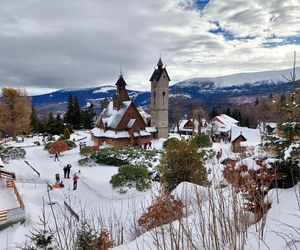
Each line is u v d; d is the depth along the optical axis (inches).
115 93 1914.4
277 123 339.3
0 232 568.1
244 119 3334.2
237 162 313.1
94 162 1245.1
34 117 2864.2
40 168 1223.5
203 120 2802.7
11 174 987.3
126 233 355.9
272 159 307.4
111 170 1117.7
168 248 218.5
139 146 1690.5
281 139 323.0
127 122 1784.0
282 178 301.6
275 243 180.9
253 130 1774.1
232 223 210.8
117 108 1840.6
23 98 2261.3
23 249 263.1
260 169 277.4
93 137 1894.7
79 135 2453.2
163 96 2102.6
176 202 312.2
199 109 2728.8
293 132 313.9
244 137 1678.2
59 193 847.1
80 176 1034.7
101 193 809.5
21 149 1518.2
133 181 798.5
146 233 277.0
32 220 604.1
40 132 2736.2
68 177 1035.9
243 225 200.4
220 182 282.2
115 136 1721.2
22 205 646.5
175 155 590.2
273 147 331.3
